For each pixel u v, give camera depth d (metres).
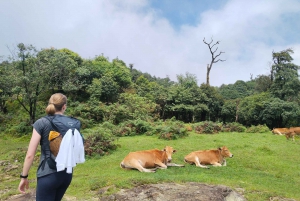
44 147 2.92
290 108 28.42
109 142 12.12
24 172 2.80
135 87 35.44
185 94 32.25
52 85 23.80
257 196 5.80
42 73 21.12
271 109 28.80
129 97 27.03
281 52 32.91
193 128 19.08
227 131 18.75
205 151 9.81
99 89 26.66
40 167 2.90
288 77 31.55
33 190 6.35
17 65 20.77
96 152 11.26
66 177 2.97
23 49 20.48
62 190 3.06
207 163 9.66
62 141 2.90
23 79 19.77
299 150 12.64
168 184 6.12
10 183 7.81
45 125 2.92
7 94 24.05
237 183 6.75
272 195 5.95
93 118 22.33
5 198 5.91
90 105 23.12
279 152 12.08
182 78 44.38
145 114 23.73
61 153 2.87
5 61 23.33
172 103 32.34
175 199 5.12
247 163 10.12
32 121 21.27
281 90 31.75
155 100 32.72
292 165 10.04
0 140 18.48
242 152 11.84
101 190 5.92
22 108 25.59
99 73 31.34
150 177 6.70
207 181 6.70
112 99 28.16
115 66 34.56
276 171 9.29
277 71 33.00
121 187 5.96
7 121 23.08
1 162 11.37
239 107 33.50
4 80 21.52
